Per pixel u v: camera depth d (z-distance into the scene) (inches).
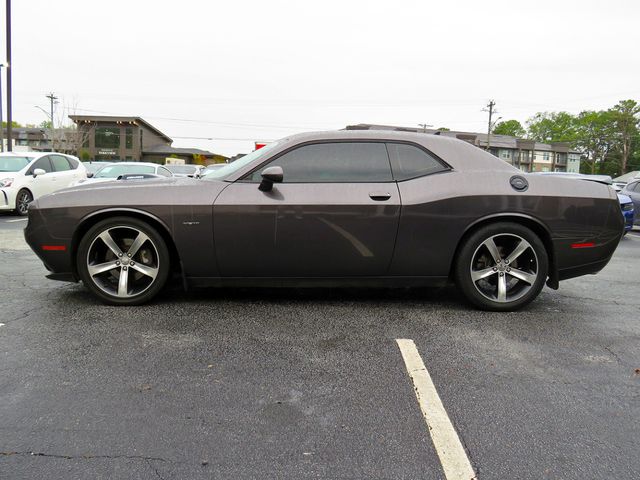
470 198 141.6
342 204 138.8
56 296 157.9
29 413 84.4
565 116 3617.1
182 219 139.3
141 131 2196.1
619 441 78.9
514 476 69.8
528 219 144.3
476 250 144.8
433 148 147.6
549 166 2999.5
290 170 143.6
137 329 127.2
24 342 116.8
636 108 3046.3
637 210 451.2
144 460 72.1
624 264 250.1
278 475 69.3
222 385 96.4
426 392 94.9
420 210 140.2
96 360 107.0
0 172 426.6
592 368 107.7
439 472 70.5
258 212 138.5
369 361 109.4
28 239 144.3
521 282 150.3
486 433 80.7
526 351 117.2
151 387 95.0
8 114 720.3
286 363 107.4
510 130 3769.7
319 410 87.4
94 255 145.6
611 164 3171.8
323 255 141.5
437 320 139.9
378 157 145.4
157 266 144.6
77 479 67.4
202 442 76.9
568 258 147.3
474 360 111.0
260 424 82.5
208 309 145.6
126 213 142.7
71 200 142.0
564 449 76.5
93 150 2119.8
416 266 144.4
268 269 143.3
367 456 74.0
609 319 144.9
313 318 139.3
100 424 81.4
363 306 152.3
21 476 67.6
